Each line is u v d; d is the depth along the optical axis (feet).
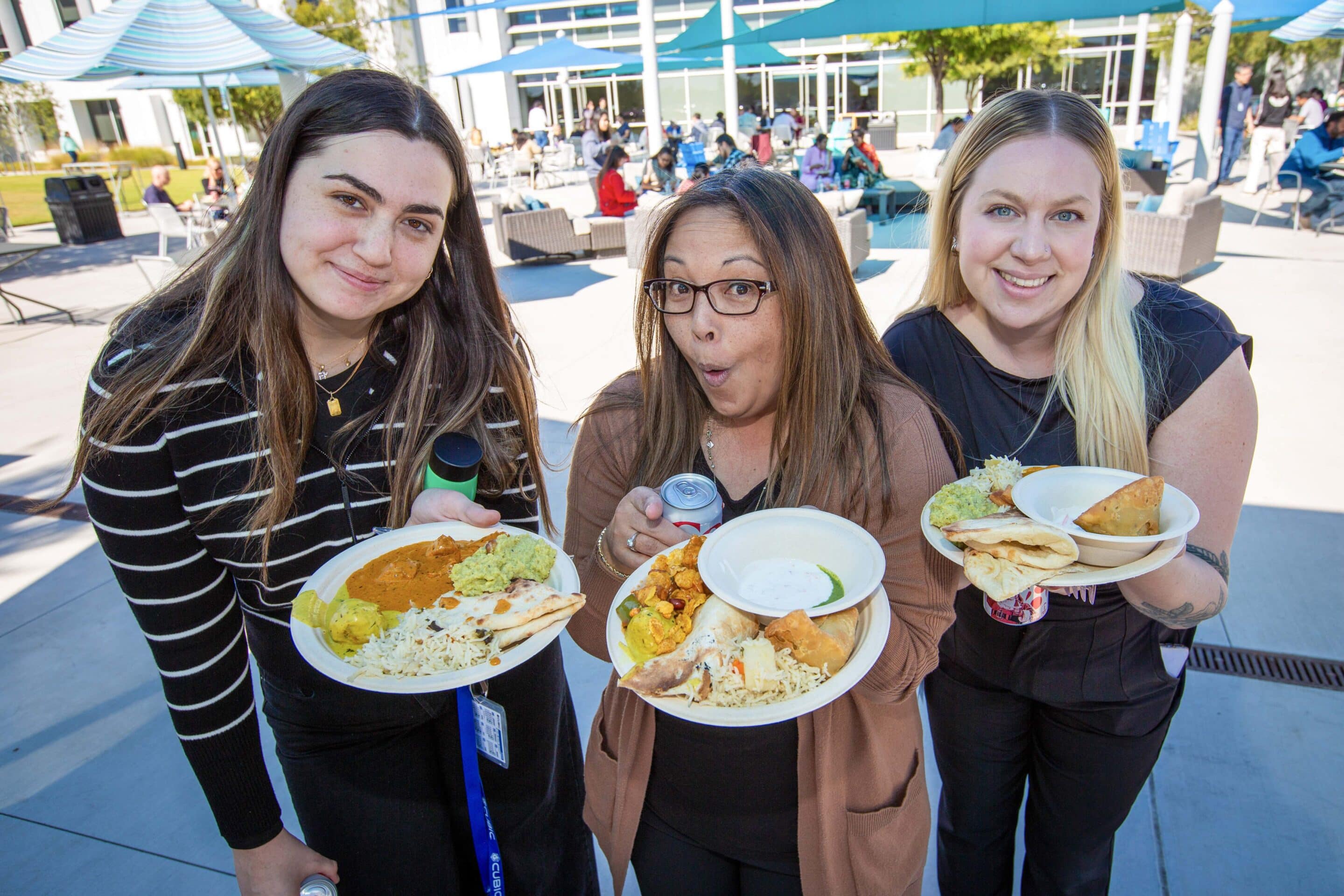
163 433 4.23
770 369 4.45
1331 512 12.62
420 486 4.97
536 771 5.81
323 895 4.98
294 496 4.63
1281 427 15.61
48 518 15.08
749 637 3.74
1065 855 5.86
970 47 51.88
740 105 98.22
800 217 4.19
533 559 4.26
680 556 4.08
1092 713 5.30
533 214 35.73
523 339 5.68
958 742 5.96
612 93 105.40
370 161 3.98
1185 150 58.39
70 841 8.34
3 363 24.82
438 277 5.07
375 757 5.27
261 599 4.88
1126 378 4.82
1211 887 7.06
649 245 4.59
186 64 26.61
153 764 9.32
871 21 28.63
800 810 4.55
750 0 93.04
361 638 3.95
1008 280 4.85
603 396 5.40
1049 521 3.98
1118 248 4.83
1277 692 9.19
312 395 4.54
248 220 4.28
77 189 48.57
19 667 11.10
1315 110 44.39
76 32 26.32
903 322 5.82
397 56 70.54
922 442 4.53
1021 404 5.30
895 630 4.35
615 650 3.86
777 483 4.79
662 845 5.12
